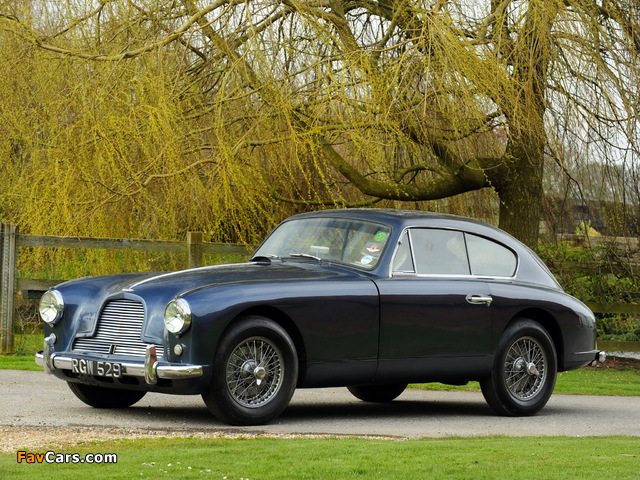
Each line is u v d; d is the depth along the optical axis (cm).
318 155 2391
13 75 2375
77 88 2203
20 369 1884
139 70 2248
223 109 2303
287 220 1552
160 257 2386
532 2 2216
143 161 2234
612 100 2305
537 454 1024
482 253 1516
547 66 2284
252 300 1244
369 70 2139
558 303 1560
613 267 2703
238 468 880
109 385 1270
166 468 871
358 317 1333
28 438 1065
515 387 1516
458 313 1432
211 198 2253
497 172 2662
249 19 2184
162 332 1228
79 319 1320
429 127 2358
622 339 2875
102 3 2345
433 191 2650
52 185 2200
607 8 2394
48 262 2288
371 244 1418
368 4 2630
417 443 1105
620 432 1388
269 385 1272
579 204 2834
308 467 895
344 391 1883
